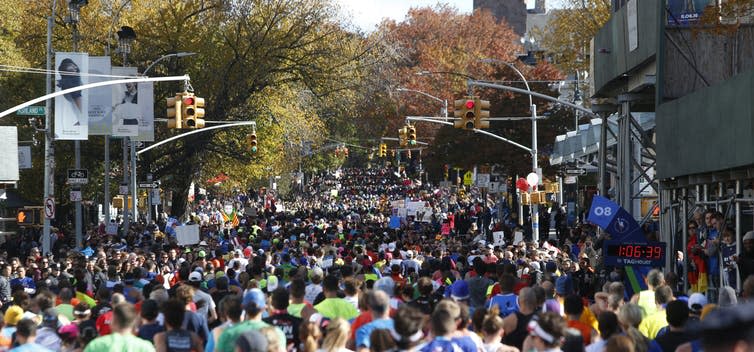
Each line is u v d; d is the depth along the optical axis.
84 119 53.69
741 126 30.59
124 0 87.75
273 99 93.12
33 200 88.69
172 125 49.28
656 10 39.84
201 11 87.62
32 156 84.25
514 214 92.88
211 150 90.62
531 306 17.17
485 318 16.12
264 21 88.31
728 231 30.67
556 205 95.00
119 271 35.03
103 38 86.56
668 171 38.75
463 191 152.25
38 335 17.62
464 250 42.50
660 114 39.69
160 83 86.06
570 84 117.94
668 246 39.88
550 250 46.59
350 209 145.50
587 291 35.88
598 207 30.72
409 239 57.34
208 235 68.81
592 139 67.50
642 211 69.94
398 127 154.25
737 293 27.30
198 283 24.33
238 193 197.75
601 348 14.77
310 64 90.19
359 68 93.50
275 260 39.34
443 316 14.34
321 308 19.39
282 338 13.06
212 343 16.02
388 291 20.75
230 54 87.62
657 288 17.97
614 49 46.53
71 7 65.25
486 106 55.16
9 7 83.81
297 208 166.50
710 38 40.53
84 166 87.00
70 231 86.19
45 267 39.91
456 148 103.75
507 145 101.12
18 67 76.31
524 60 182.25
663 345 15.19
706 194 36.25
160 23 86.56
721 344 4.94
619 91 49.88
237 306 15.80
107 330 19.23
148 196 99.81
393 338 13.26
